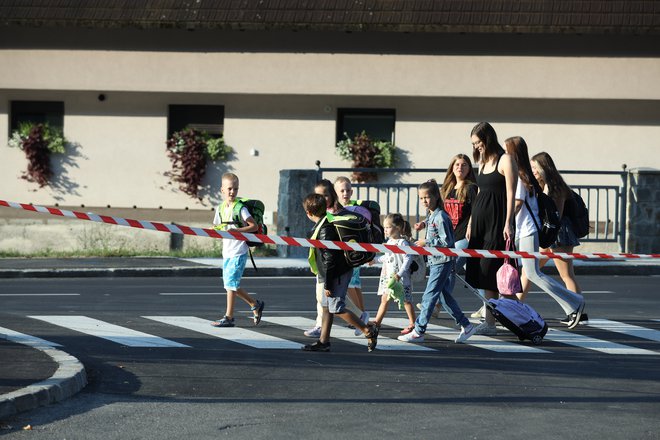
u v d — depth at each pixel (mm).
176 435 9438
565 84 32469
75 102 34312
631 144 33219
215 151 33875
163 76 33312
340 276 14203
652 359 13945
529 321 15055
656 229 29203
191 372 12531
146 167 34188
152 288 21969
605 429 9797
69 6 33125
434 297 15055
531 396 11297
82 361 13211
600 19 31922
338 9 32625
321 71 32938
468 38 32625
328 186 14750
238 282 16328
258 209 16406
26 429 9578
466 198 16750
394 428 9734
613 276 25734
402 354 14086
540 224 16250
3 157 34438
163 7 32938
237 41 33125
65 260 26828
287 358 13609
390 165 33375
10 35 33531
